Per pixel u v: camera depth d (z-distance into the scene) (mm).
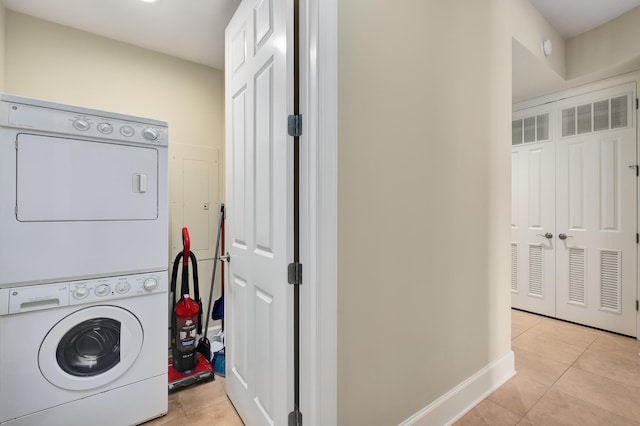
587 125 2875
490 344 1886
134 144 1612
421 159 1454
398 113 1347
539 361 2246
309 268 1136
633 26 2373
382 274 1309
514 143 3385
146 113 2354
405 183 1386
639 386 1917
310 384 1132
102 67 2182
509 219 2016
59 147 1418
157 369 1650
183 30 2139
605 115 2770
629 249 2664
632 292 2648
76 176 1457
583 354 2357
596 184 2834
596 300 2846
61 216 1419
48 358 1376
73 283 1437
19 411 1320
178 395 1868
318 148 1092
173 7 1898
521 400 1776
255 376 1452
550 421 1598
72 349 1470
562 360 2260
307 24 1127
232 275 1747
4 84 1847
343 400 1184
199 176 2598
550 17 2441
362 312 1240
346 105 1167
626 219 2678
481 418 1623
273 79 1270
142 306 1614
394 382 1361
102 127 1515
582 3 2285
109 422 1518
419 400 1468
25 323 1335
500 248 1951
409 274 1416
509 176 2012
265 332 1349
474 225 1754
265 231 1337
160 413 1653
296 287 1204
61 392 1406
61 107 1419
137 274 1609
